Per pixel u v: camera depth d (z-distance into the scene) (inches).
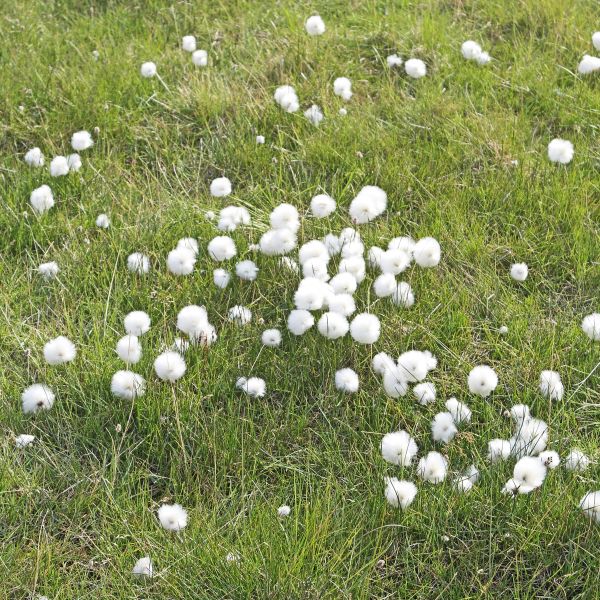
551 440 78.5
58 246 90.0
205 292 86.0
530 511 75.0
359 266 85.2
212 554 73.7
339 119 97.5
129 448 78.7
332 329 81.7
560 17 106.2
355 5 110.0
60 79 101.3
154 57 103.8
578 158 94.3
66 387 81.4
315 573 73.2
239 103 99.1
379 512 75.4
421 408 80.4
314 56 103.5
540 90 99.7
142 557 74.5
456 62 102.9
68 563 75.1
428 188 92.5
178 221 90.3
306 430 79.6
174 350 82.5
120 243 88.7
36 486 77.0
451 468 77.7
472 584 73.5
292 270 86.4
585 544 74.1
